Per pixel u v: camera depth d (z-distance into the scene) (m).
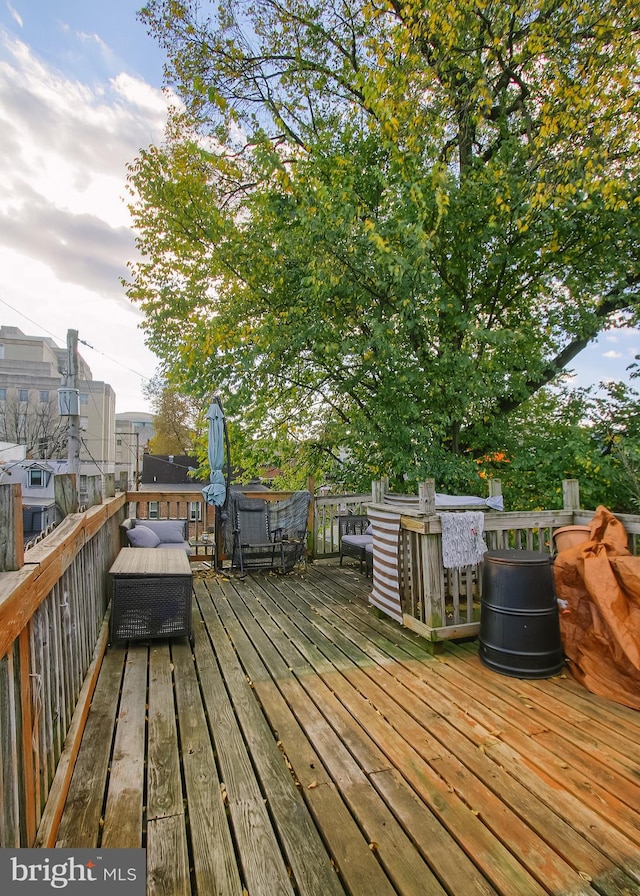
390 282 5.06
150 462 22.27
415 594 3.57
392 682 2.82
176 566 3.66
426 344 5.75
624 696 2.55
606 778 1.91
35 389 38.00
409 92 5.41
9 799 1.25
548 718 2.39
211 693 2.69
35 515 10.20
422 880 1.42
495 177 5.11
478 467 6.04
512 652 2.87
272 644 3.47
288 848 1.54
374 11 5.58
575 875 1.43
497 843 1.56
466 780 1.89
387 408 5.77
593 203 5.00
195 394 6.57
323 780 1.90
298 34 6.94
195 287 7.27
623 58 5.02
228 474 6.52
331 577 5.73
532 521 3.61
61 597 2.10
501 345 5.35
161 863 1.48
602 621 2.72
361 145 6.30
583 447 5.61
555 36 5.05
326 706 2.53
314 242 5.08
